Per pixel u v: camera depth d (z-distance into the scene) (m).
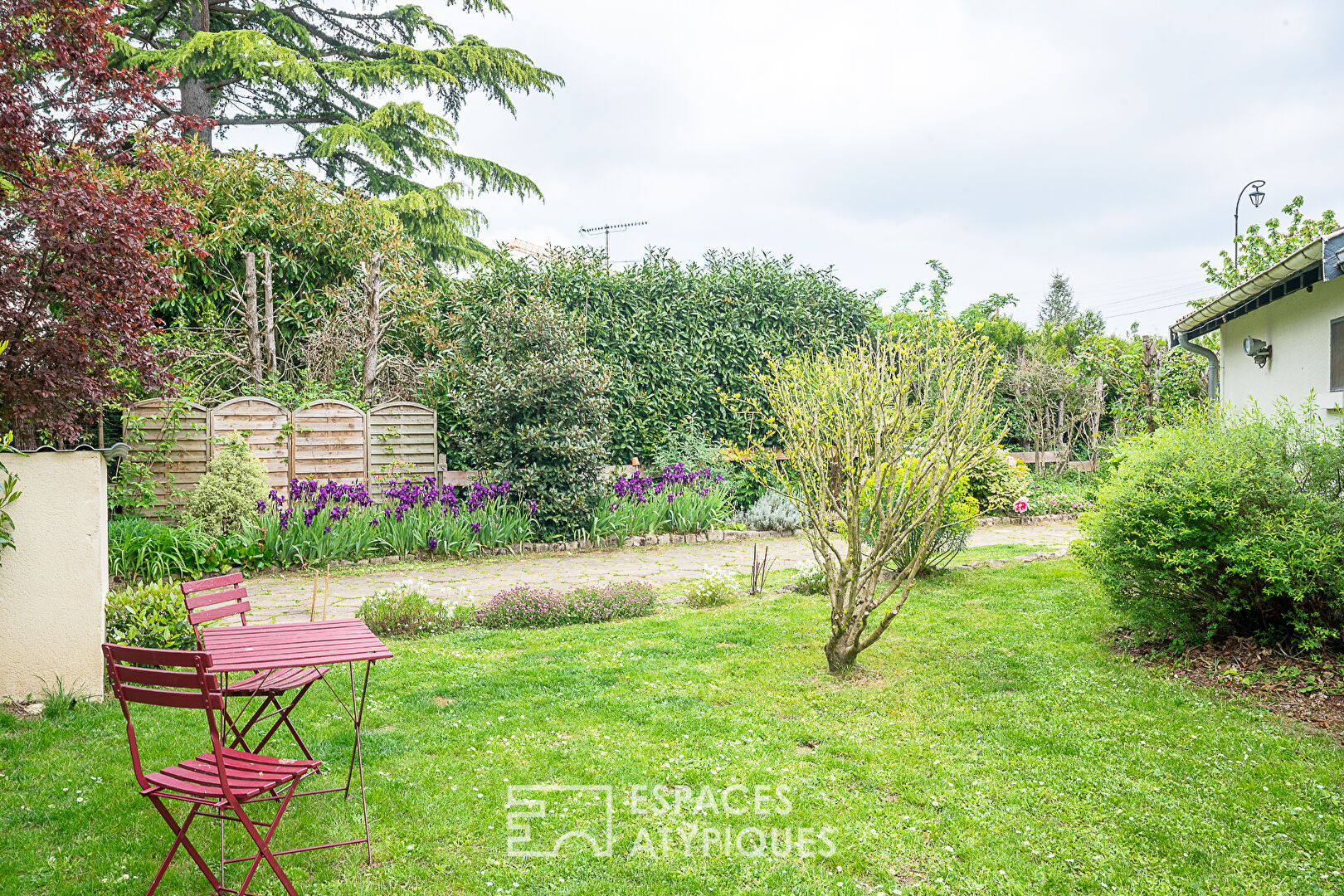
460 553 10.84
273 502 10.41
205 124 9.73
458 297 13.62
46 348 7.38
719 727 4.59
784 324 16.23
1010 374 18.05
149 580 8.45
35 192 7.29
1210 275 14.63
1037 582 8.59
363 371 13.48
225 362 12.69
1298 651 5.52
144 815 3.54
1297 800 3.66
